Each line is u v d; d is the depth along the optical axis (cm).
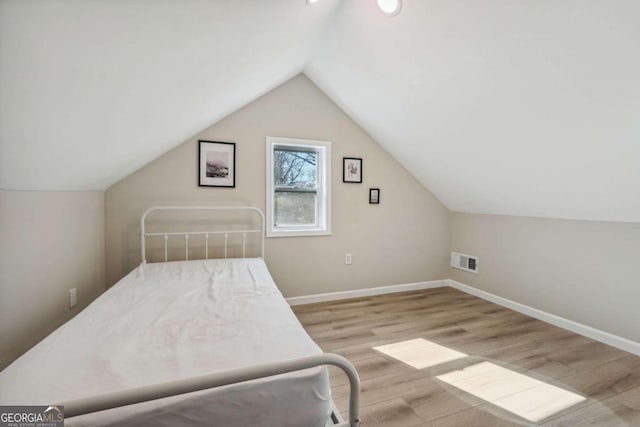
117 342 107
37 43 68
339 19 200
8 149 101
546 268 260
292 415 84
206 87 165
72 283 183
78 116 108
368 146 320
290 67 246
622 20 112
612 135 155
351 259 317
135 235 242
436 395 159
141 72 108
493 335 231
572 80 143
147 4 78
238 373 65
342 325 248
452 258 360
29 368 89
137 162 219
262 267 227
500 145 214
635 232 204
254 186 275
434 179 321
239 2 107
